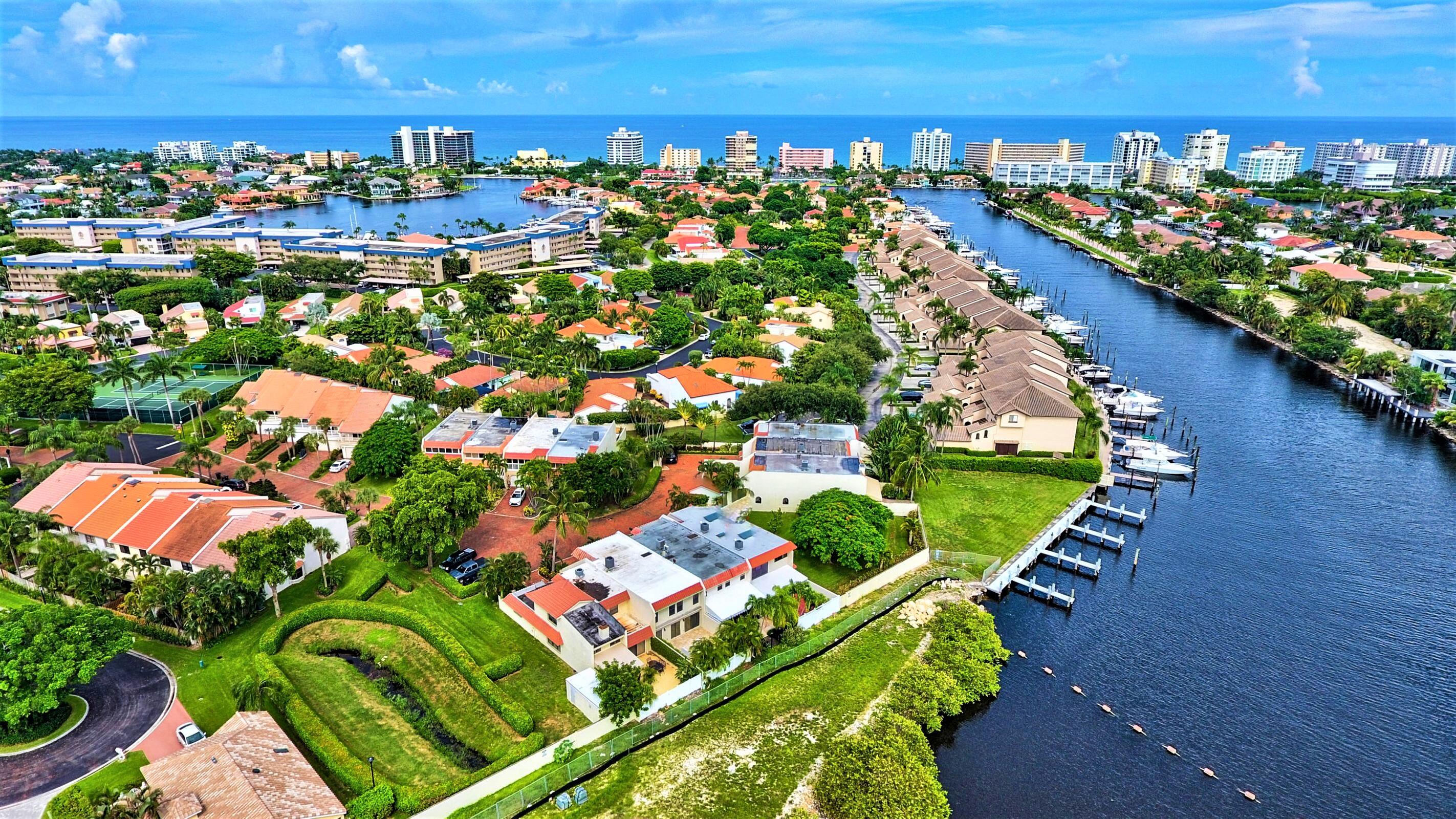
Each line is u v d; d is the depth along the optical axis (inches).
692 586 3826.3
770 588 4101.9
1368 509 5433.1
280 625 3745.1
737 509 5022.1
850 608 4153.5
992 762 3339.1
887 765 3026.6
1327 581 4596.5
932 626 4035.4
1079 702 3683.6
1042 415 5738.2
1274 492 5669.3
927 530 4943.4
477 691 3425.2
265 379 6628.9
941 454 5821.9
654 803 2962.6
